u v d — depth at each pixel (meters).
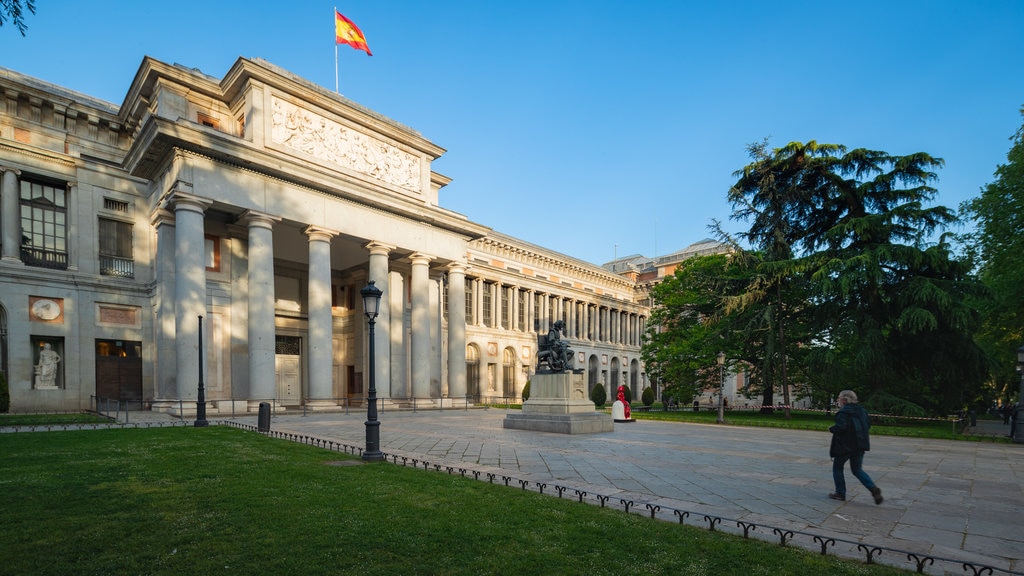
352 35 37.09
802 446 16.88
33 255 29.14
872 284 30.14
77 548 5.85
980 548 6.50
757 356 38.16
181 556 5.64
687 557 5.77
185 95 30.92
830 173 32.41
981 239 35.91
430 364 41.47
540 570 5.40
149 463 11.27
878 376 30.44
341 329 41.28
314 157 32.09
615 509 7.87
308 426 21.81
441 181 42.50
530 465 12.03
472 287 57.25
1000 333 38.81
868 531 7.18
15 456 12.11
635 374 82.75
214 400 28.31
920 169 30.70
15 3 8.47
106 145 31.91
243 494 8.37
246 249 32.56
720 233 36.41
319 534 6.41
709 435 20.44
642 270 90.19
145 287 31.86
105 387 30.12
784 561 5.68
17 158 28.55
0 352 27.33
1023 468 13.01
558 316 69.19
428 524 6.83
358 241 35.00
